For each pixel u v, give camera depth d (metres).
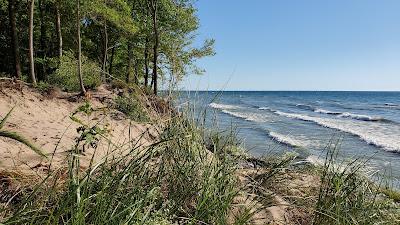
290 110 48.47
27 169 3.77
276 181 4.56
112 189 2.90
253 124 22.78
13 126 6.52
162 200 3.34
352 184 4.31
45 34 24.61
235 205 3.54
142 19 23.20
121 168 3.52
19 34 24.94
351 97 121.00
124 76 25.50
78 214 2.44
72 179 2.75
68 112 10.58
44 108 9.77
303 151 12.44
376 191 4.62
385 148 15.92
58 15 18.03
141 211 3.00
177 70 4.38
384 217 4.12
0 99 8.76
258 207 3.91
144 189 3.26
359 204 4.02
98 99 13.18
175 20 22.30
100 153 4.81
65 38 24.72
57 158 4.48
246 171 4.96
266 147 13.17
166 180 3.66
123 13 19.28
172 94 4.33
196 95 4.24
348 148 15.35
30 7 13.67
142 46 23.44
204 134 4.21
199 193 3.54
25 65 25.42
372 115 41.25
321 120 31.86
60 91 13.20
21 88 10.48
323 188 4.13
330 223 3.69
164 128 4.24
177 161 3.78
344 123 29.78
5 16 24.05
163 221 2.92
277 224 3.70
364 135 21.08
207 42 20.94
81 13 16.42
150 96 4.55
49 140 5.90
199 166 3.82
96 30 26.94
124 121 9.81
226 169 3.85
